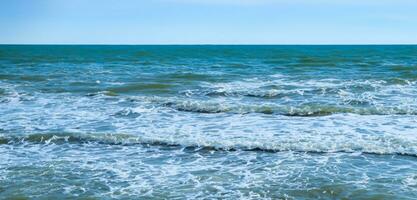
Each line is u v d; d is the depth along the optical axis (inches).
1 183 358.6
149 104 700.7
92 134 499.8
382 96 757.3
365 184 348.2
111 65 1615.4
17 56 2354.8
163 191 341.7
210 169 392.8
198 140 473.1
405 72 1195.9
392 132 501.0
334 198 324.8
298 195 331.0
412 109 620.7
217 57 2278.5
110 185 354.9
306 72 1254.3
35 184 356.5
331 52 3093.0
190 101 709.9
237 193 335.9
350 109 627.2
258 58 2124.8
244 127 538.9
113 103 717.9
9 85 941.8
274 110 634.8
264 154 434.0
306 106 655.1
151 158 427.8
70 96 791.7
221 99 757.3
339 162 403.9
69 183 359.3
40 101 740.7
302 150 440.8
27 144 478.6
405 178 360.2
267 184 353.1
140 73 1230.3
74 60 1967.3
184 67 1494.8
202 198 327.3
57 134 502.9
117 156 435.2
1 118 602.5
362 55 2463.1
